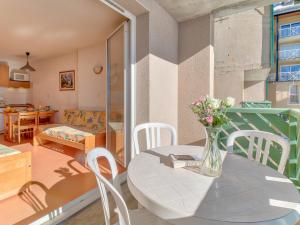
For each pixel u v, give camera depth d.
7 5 2.82
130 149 2.98
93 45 4.92
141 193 0.95
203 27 3.24
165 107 3.13
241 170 1.25
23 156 2.38
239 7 2.95
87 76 5.14
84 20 3.37
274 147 2.23
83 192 2.37
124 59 2.93
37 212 1.96
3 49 5.27
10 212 1.95
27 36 4.20
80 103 5.36
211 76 3.27
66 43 4.73
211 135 1.20
